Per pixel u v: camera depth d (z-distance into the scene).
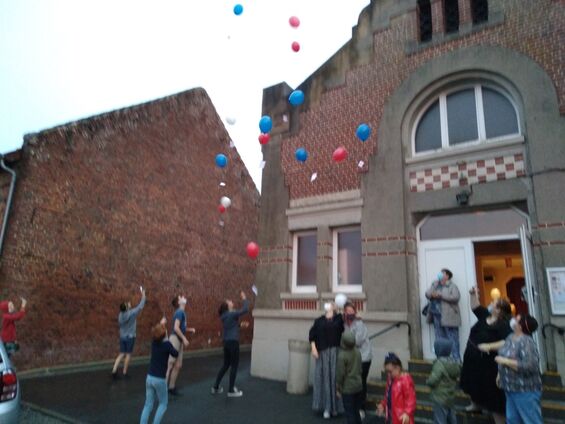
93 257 12.17
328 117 10.28
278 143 11.00
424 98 9.02
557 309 6.72
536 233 7.20
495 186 7.77
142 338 13.55
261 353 9.91
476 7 9.02
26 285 10.35
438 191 8.39
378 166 9.16
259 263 10.52
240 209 19.58
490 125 8.34
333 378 6.76
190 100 17.22
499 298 6.03
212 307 16.91
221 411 6.93
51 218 11.12
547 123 7.43
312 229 10.08
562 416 5.69
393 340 8.09
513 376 4.80
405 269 8.31
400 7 9.74
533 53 7.85
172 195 15.59
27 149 10.77
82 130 12.28
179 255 15.55
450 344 5.23
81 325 11.57
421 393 6.75
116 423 6.35
